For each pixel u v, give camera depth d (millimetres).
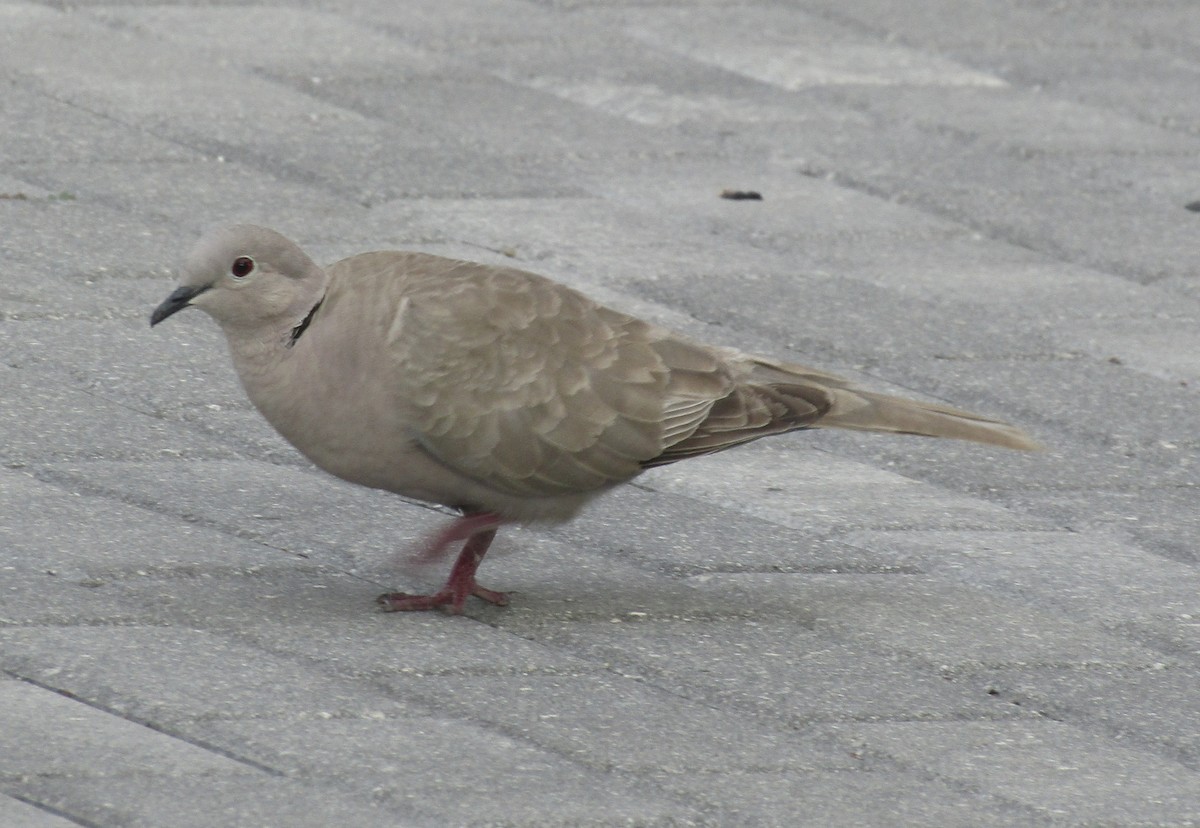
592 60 25922
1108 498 15500
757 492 15047
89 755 10000
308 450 12219
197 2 26234
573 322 12406
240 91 23031
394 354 11891
